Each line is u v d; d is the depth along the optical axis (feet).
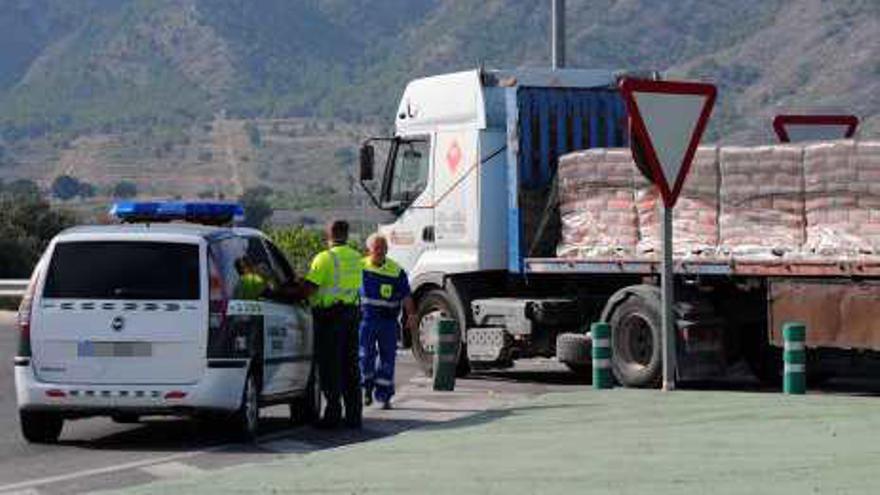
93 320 92.27
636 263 119.14
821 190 107.76
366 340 111.24
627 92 101.35
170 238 92.94
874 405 94.58
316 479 70.64
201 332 91.71
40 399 92.07
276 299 99.04
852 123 123.65
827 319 107.76
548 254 128.26
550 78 131.54
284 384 98.94
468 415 98.84
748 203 111.65
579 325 128.36
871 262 104.68
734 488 63.72
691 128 103.04
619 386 119.44
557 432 86.58
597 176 122.01
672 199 103.91
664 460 73.20
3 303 266.98
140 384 91.71
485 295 134.21
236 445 92.53
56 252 93.30
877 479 65.05
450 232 133.90
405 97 138.10
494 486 66.74
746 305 116.98
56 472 81.61
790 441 78.59
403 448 81.87
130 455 88.17
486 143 131.54
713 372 116.88
